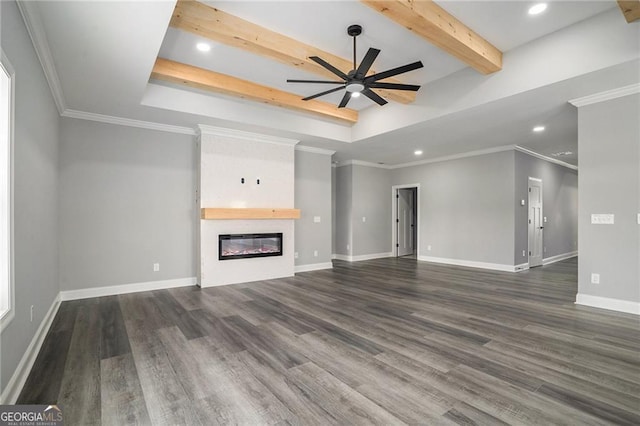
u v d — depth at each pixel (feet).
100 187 14.40
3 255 6.06
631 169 11.25
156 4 7.09
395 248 28.45
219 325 10.49
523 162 21.53
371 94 11.35
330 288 15.89
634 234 11.27
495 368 7.48
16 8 6.69
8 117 6.13
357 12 9.23
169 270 16.15
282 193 18.72
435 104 14.39
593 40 9.80
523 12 9.46
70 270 13.66
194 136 17.04
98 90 11.68
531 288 15.80
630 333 9.61
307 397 6.31
